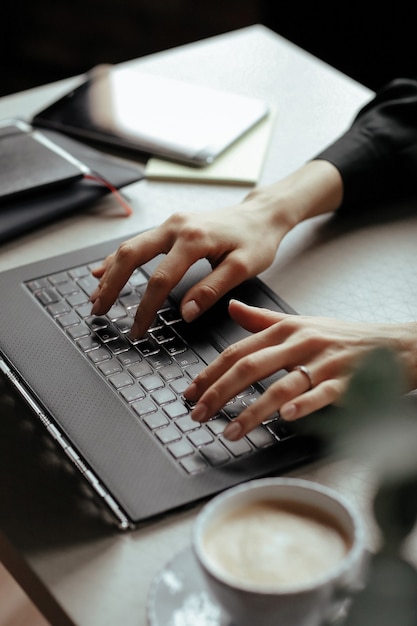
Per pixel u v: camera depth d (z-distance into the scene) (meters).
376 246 1.08
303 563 0.58
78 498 0.77
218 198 1.18
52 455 0.82
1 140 1.21
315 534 0.60
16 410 0.87
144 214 1.15
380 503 0.47
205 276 1.01
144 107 1.33
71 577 0.71
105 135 1.27
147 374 0.88
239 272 0.97
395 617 0.50
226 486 0.76
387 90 1.25
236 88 1.42
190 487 0.76
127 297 0.98
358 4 2.21
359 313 0.97
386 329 0.87
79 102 1.34
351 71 2.31
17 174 1.15
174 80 1.39
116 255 0.96
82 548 0.73
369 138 1.17
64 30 3.21
